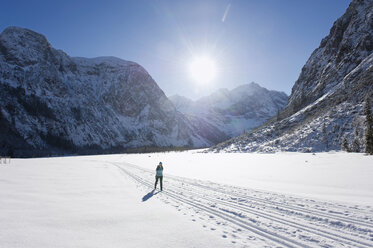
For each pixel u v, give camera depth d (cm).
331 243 588
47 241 559
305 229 691
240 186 1549
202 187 1517
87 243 556
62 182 1722
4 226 658
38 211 844
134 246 545
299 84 14788
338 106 6291
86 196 1195
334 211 870
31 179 1816
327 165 2373
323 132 5406
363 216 799
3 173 2189
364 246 568
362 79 6612
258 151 6306
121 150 19712
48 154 14538
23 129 16262
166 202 1062
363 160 2383
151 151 17725
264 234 647
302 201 1053
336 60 10525
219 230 675
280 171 2331
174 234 636
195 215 836
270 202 1044
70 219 759
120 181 1886
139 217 803
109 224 718
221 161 4059
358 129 4628
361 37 9588
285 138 6381
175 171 2866
